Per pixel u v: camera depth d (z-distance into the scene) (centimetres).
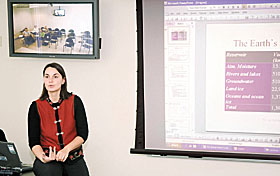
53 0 311
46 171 263
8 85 334
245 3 283
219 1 287
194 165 307
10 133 338
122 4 306
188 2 291
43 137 271
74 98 273
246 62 286
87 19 307
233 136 293
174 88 298
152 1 294
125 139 316
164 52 296
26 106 332
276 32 280
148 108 303
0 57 332
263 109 287
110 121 317
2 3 326
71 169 269
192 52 293
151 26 296
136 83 309
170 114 301
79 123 272
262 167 297
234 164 301
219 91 292
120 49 310
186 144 301
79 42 311
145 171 315
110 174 322
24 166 304
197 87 295
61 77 269
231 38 287
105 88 315
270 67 283
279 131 286
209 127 296
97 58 309
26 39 320
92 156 323
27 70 328
